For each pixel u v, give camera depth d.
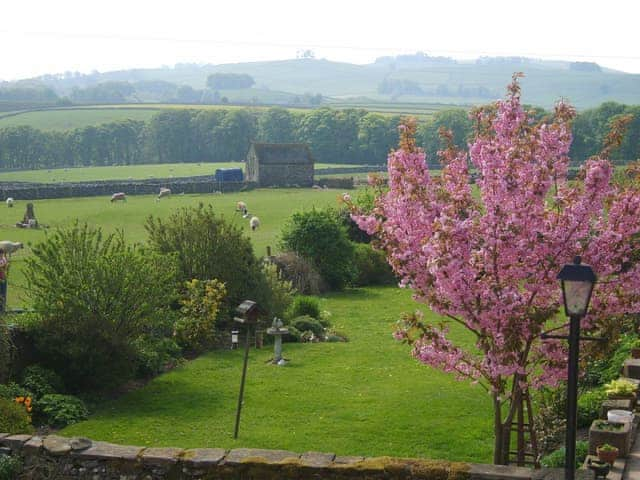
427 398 21.05
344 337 29.14
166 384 22.45
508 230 12.77
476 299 13.02
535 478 11.34
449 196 13.59
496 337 12.95
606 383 18.06
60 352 20.62
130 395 21.33
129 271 21.22
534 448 14.24
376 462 12.20
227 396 21.23
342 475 12.09
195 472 12.62
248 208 69.94
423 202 13.46
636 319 20.17
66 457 13.13
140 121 191.12
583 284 10.56
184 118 181.12
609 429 13.59
